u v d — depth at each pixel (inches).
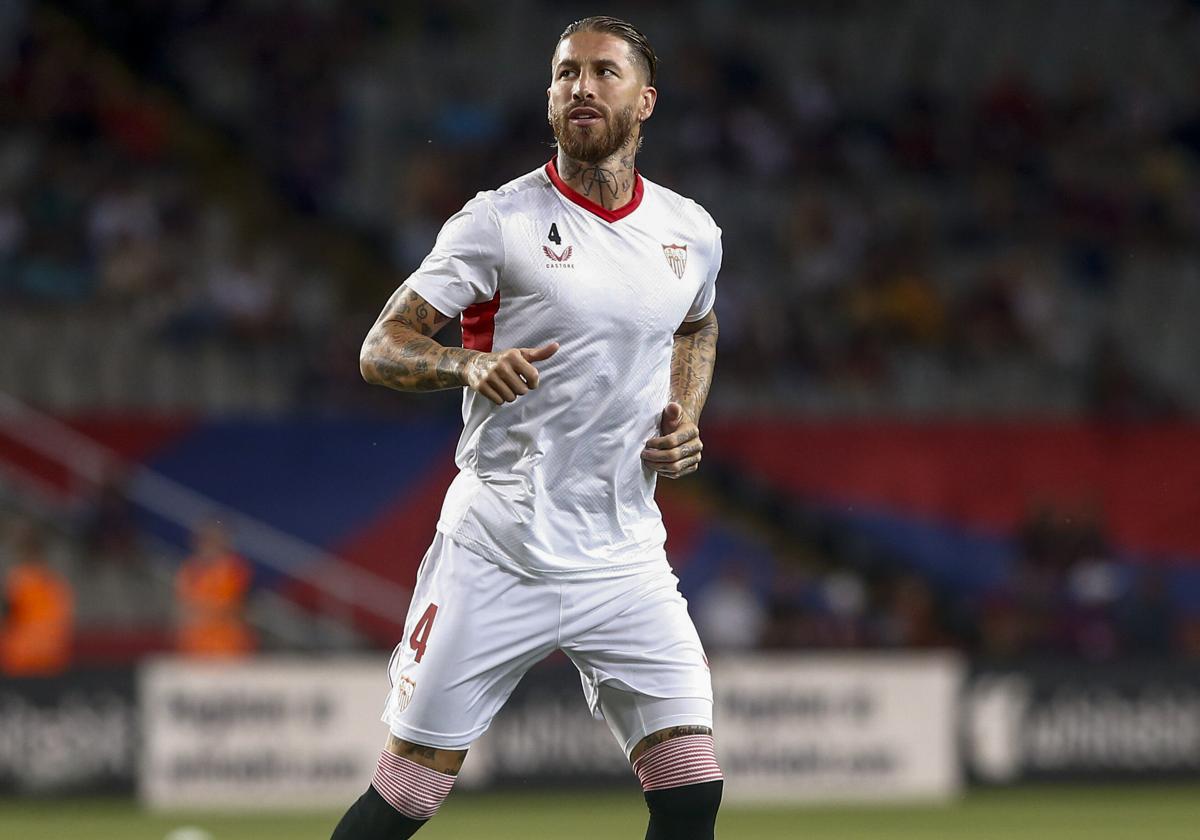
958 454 2573.8
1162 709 1887.3
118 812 1678.2
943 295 2844.5
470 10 3184.1
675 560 2449.6
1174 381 2866.6
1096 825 1593.3
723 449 2554.1
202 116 2955.2
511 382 635.5
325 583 2354.8
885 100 3157.0
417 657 693.9
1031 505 2391.7
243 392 2559.1
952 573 2532.0
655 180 2950.3
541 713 1792.6
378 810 695.1
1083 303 2908.5
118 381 2534.5
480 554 689.0
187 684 1732.3
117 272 2635.3
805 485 2551.7
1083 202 3036.4
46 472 2348.7
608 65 682.8
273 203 2876.5
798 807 1780.3
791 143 3053.6
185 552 2338.8
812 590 2378.2
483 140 2957.7
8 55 2881.4
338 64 3051.2
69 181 2736.2
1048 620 2249.0
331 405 2518.5
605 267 679.1
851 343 2746.1
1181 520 2568.9
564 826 1565.0
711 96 3063.5
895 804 1807.3
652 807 702.5
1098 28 3341.5
